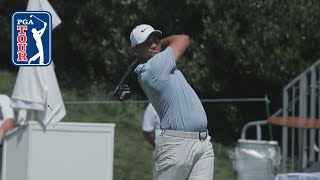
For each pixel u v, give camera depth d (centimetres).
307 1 3259
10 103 2373
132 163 3083
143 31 1783
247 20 3291
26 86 2284
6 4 3894
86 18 3644
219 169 3159
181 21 3528
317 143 3052
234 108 3650
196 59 3441
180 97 1777
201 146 1792
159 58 1758
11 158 2312
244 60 3303
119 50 3581
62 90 3759
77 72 3903
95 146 2242
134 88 3756
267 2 3259
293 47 3259
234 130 3631
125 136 3338
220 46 3362
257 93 3603
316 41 3259
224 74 3466
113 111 3550
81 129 2241
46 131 2239
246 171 2536
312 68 2870
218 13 3353
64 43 3872
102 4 3609
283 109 2988
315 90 2884
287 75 3288
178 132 1775
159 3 3544
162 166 1805
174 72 1792
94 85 3809
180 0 3525
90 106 3569
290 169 2997
